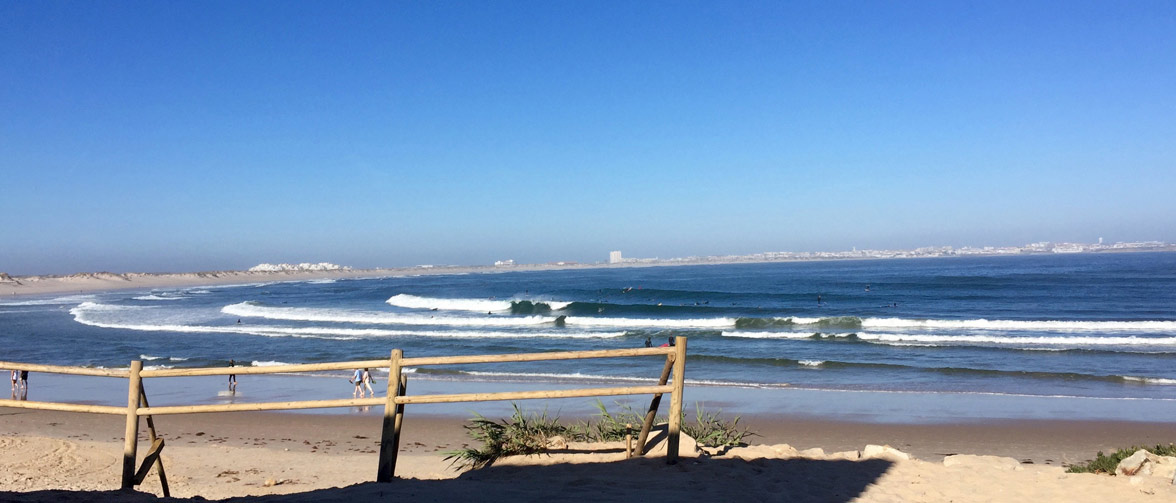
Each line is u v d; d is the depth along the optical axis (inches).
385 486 204.5
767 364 944.3
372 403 209.0
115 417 638.5
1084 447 507.5
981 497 198.4
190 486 368.8
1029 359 958.4
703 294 2551.7
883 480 218.1
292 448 516.4
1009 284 2807.6
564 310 1988.2
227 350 1169.4
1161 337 1179.9
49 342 1320.1
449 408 669.9
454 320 1683.1
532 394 201.0
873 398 705.0
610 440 267.9
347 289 3986.2
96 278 5506.9
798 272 5319.9
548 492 196.4
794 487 205.3
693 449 241.3
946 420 600.7
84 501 185.3
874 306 2014.0
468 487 202.8
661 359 987.3
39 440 448.1
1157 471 214.4
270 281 5959.6
